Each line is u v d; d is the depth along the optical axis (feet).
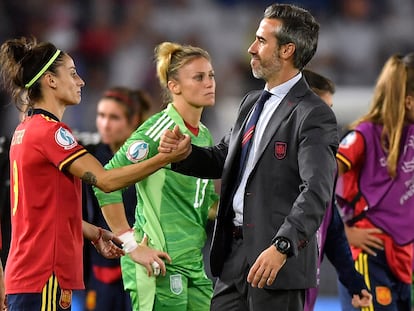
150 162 55.62
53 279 57.21
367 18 190.08
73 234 58.29
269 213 55.42
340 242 68.28
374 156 70.90
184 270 66.54
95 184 56.80
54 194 57.47
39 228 57.47
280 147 55.52
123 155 64.75
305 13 57.47
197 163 59.16
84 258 81.15
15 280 57.72
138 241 66.64
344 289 71.77
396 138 70.23
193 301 67.46
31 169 57.41
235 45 184.03
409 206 70.95
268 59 56.95
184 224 66.59
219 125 154.20
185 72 66.69
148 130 65.41
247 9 188.85
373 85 181.88
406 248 71.51
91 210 79.92
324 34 185.78
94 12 183.52
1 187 75.36
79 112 167.73
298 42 56.80
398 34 188.34
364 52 185.68
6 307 59.98
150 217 66.03
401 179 70.74
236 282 57.21
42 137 57.06
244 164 57.26
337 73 182.29
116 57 179.11
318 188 52.65
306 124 54.60
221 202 57.72
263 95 57.77
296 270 55.42
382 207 70.79
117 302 81.61
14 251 58.34
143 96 86.53
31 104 59.06
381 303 71.05
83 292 92.84
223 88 174.70
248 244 55.83
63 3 183.32
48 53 58.75
